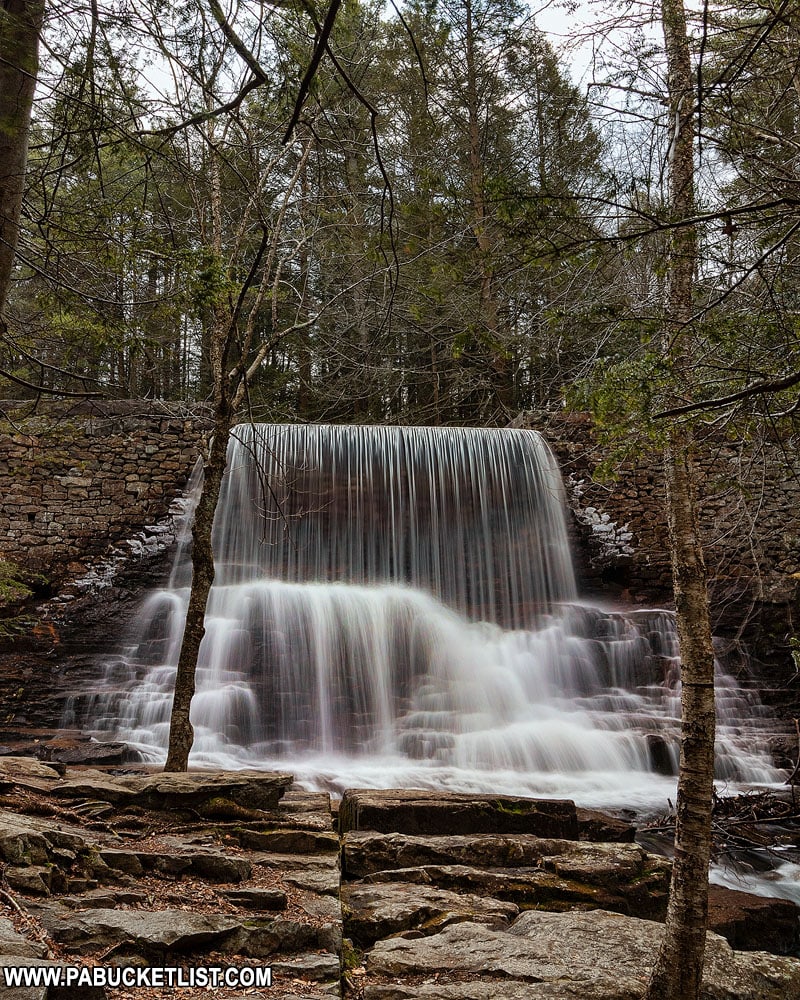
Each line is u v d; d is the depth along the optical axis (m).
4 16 3.95
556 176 3.74
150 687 11.29
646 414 3.73
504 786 9.36
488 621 14.12
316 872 4.70
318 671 11.73
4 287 4.62
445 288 7.23
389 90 9.36
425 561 14.25
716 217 2.98
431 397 21.66
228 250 9.45
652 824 8.09
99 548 13.80
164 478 14.24
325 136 8.12
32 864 3.77
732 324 3.96
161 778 5.69
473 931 4.39
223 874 4.32
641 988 3.78
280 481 14.12
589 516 15.14
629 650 12.64
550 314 4.43
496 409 19.27
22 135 4.53
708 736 3.50
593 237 3.31
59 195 5.95
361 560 14.06
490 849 5.66
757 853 7.62
